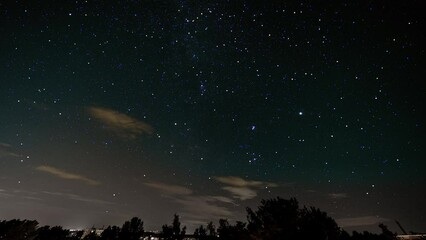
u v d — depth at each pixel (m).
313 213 6.29
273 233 6.20
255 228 6.56
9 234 10.46
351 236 6.77
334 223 6.12
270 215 6.57
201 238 12.45
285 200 6.67
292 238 5.93
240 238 7.45
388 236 7.03
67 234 14.37
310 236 5.83
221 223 9.24
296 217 6.25
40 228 13.52
